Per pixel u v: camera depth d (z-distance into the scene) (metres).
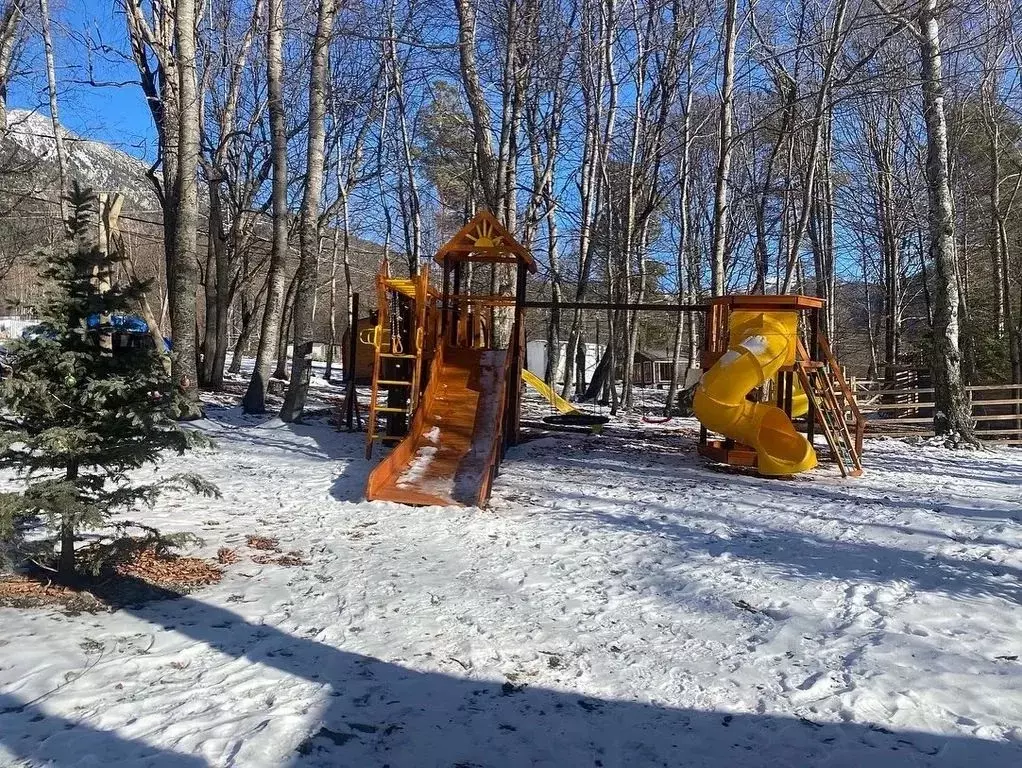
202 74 22.89
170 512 8.41
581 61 22.92
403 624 5.38
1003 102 20.50
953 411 16.30
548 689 4.46
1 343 5.12
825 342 13.09
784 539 8.17
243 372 30.80
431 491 9.95
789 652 5.07
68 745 3.55
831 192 29.38
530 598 6.07
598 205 23.97
